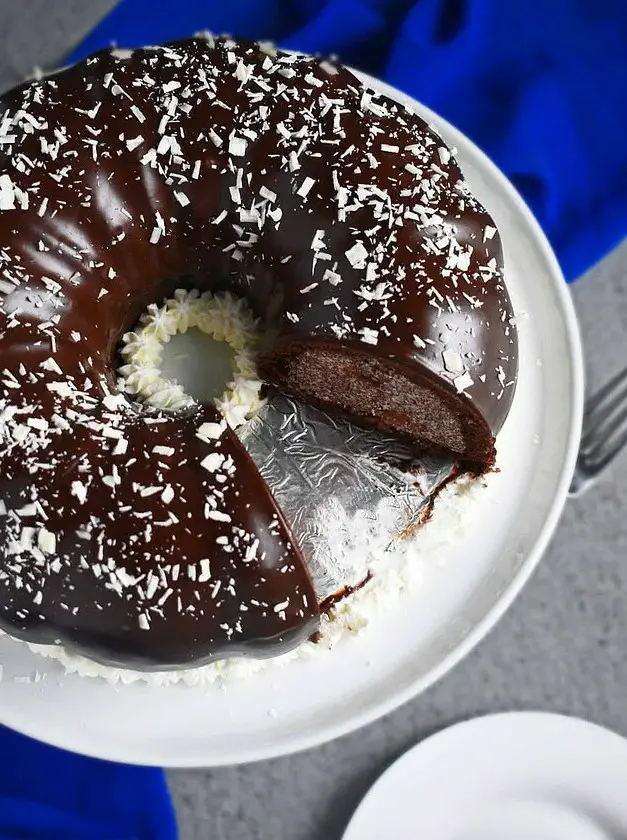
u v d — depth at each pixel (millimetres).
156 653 337
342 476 383
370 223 358
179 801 424
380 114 375
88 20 473
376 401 385
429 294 353
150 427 351
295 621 343
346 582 374
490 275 367
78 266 368
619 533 447
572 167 456
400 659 384
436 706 432
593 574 445
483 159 412
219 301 408
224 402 391
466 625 386
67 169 363
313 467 385
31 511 330
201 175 371
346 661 384
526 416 407
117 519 331
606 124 458
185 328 413
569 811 416
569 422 400
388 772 410
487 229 374
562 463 397
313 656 383
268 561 336
